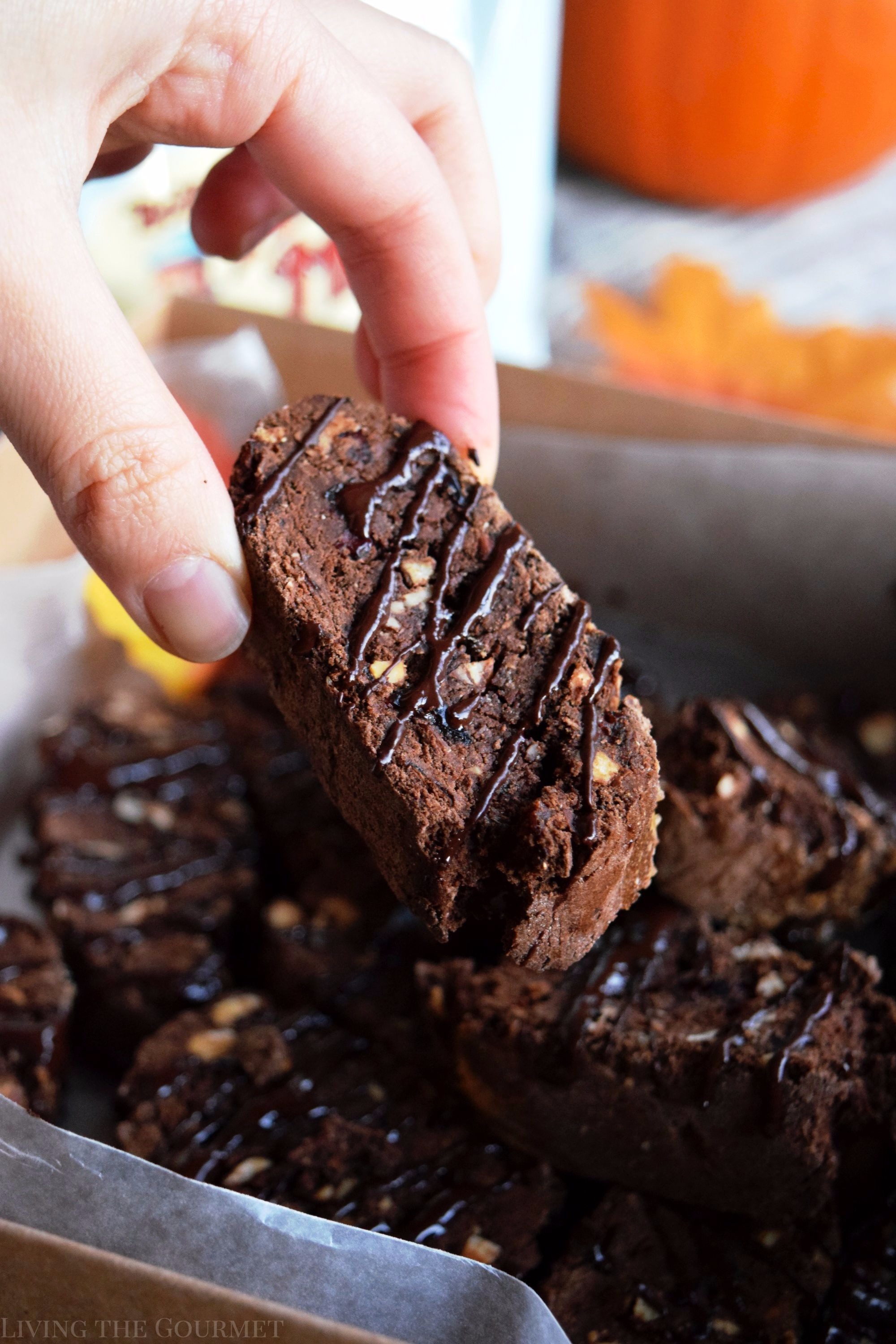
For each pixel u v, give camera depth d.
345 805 0.25
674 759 0.30
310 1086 0.28
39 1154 0.23
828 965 0.28
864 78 0.49
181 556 0.23
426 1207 0.27
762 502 0.37
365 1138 0.27
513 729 0.24
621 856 0.23
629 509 0.38
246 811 0.34
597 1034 0.26
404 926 0.31
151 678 0.37
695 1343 0.25
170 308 0.39
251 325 0.38
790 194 0.55
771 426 0.36
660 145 0.53
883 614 0.37
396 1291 0.23
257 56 0.25
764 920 0.30
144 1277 0.21
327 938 0.31
